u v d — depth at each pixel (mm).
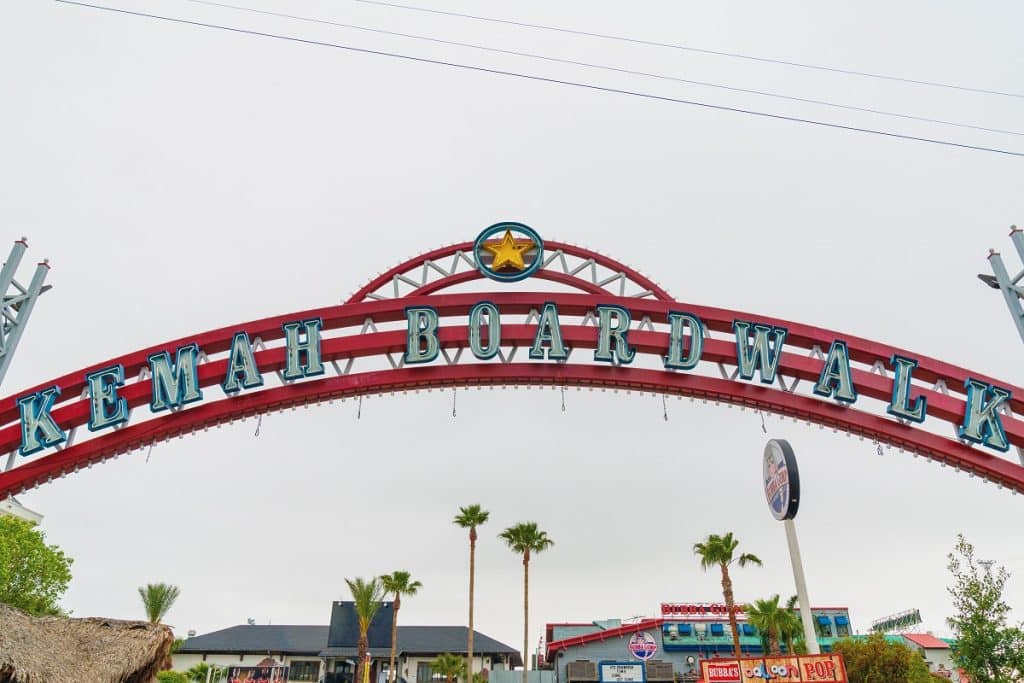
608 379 26719
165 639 13211
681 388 26562
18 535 47156
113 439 24750
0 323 25109
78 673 11234
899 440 25438
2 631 10836
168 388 25406
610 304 27797
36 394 24953
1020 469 24297
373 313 27781
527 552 68438
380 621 88500
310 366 26266
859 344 26953
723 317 27578
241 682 81375
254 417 26000
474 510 68312
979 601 31094
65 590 49281
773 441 34594
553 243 30422
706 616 77500
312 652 85750
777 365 26484
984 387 25797
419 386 26781
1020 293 25750
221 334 26719
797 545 34688
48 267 26797
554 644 74062
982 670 30500
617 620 79250
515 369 26891
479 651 84688
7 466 24203
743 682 34812
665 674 71375
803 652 68562
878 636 56844
